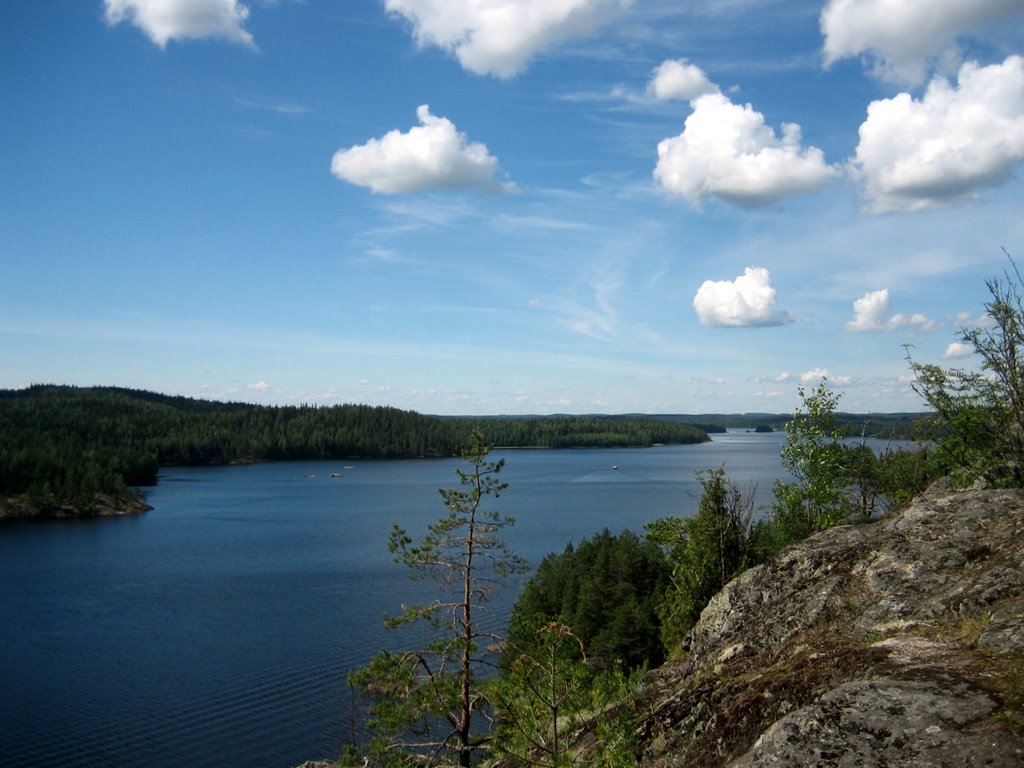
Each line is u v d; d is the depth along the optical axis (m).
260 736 38.94
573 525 109.69
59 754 37.19
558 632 9.95
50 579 80.25
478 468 19.20
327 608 64.75
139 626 60.22
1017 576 7.94
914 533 10.96
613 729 8.89
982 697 5.79
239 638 56.19
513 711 10.03
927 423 16.52
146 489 183.38
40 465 146.50
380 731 16.86
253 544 101.81
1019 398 14.07
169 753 37.19
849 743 5.84
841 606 9.91
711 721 8.12
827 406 23.97
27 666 50.56
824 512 23.41
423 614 18.23
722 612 11.91
